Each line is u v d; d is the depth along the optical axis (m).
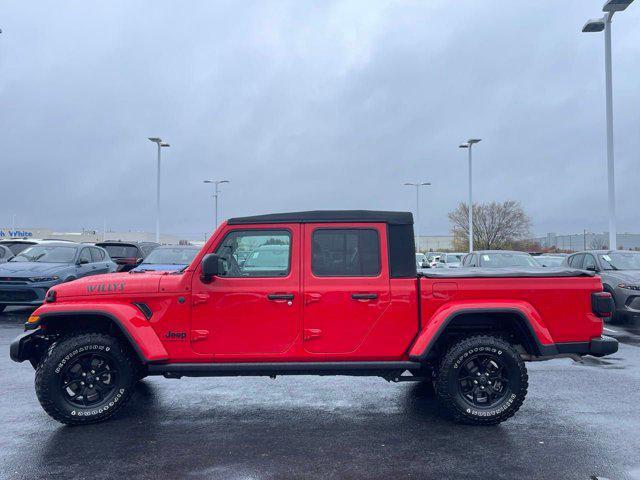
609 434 5.23
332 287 5.55
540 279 5.64
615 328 11.95
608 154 21.02
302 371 5.61
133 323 5.45
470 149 36.31
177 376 5.65
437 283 5.57
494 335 5.75
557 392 6.69
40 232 81.69
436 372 5.67
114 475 4.34
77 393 5.56
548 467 4.48
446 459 4.65
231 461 4.62
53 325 5.88
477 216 53.41
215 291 5.54
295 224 5.68
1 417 5.78
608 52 20.78
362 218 5.68
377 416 5.81
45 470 4.44
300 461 4.62
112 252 18.83
